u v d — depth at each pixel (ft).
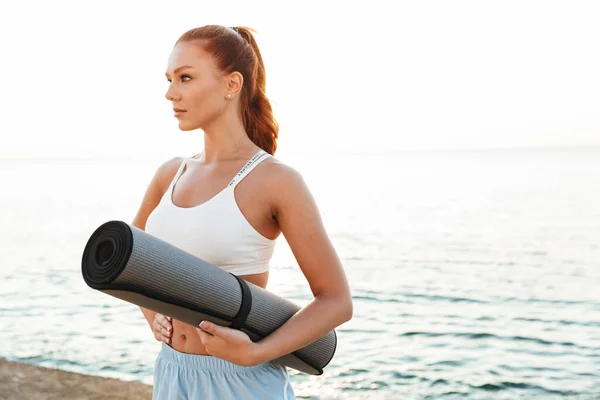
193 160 6.14
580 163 346.95
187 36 5.59
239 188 5.52
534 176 233.55
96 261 4.45
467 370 34.27
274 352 5.00
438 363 35.47
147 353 36.27
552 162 373.40
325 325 5.21
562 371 34.42
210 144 5.85
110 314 47.96
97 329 42.88
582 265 68.33
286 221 5.43
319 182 220.84
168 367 5.76
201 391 5.50
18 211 151.43
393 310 50.03
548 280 61.26
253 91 5.90
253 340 5.09
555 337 41.78
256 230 5.50
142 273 4.31
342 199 153.58
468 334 42.45
